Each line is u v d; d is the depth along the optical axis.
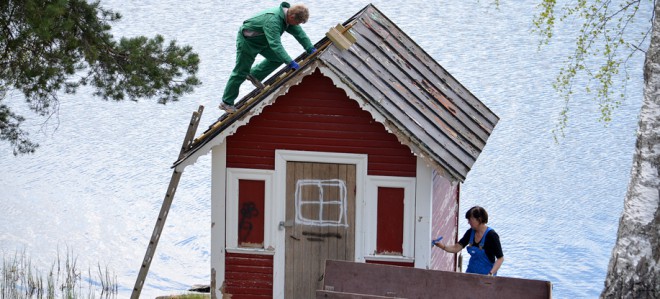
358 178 20.12
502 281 17.34
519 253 30.70
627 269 16.50
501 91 51.59
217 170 20.55
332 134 20.09
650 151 16.80
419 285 17.80
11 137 29.78
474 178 38.97
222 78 53.97
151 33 65.56
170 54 28.39
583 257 30.27
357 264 18.05
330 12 69.69
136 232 32.59
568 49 59.78
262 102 19.47
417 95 20.36
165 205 20.55
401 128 18.91
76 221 33.34
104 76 28.05
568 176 38.66
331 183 20.28
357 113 19.97
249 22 20.14
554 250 30.91
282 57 19.73
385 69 20.42
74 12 27.38
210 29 66.56
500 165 40.38
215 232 20.77
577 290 27.48
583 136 43.88
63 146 42.91
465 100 21.66
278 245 20.59
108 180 38.44
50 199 35.69
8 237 31.28
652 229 16.45
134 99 28.28
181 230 32.91
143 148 42.88
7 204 34.78
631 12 65.81
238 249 20.73
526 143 43.28
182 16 70.44
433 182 20.38
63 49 27.33
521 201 36.03
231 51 60.28
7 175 38.75
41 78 26.89
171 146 43.31
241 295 20.91
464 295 17.56
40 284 26.09
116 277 27.66
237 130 20.38
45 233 31.97
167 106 49.19
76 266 28.67
